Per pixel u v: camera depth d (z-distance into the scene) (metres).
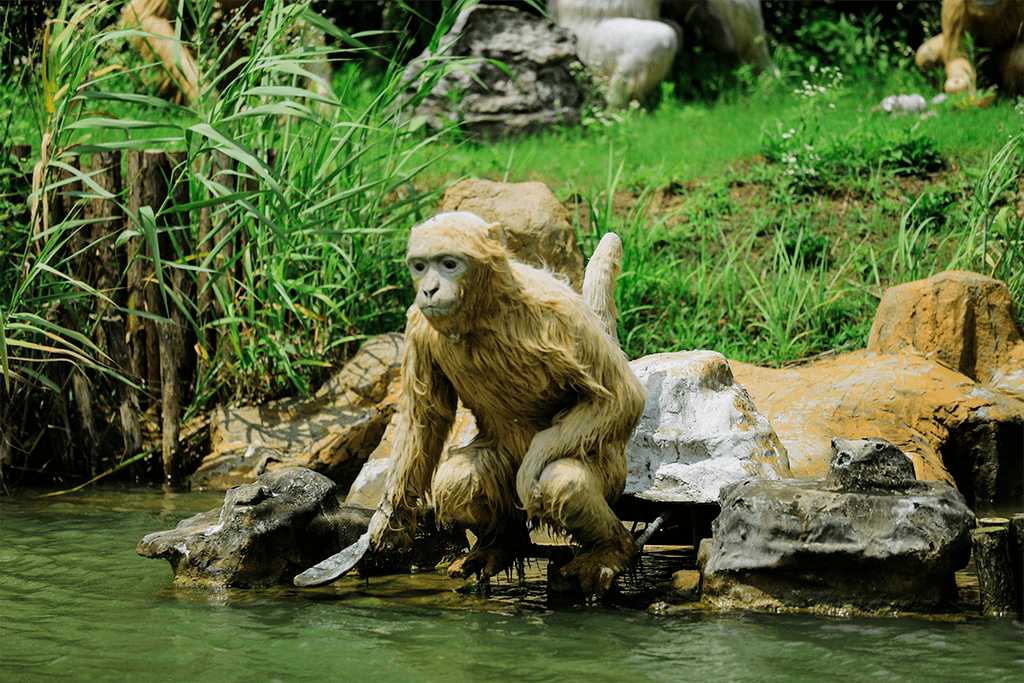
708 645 5.96
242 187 11.98
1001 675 5.42
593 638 6.11
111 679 5.36
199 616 6.56
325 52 11.20
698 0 23.80
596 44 21.48
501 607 6.86
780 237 13.91
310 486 7.89
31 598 6.91
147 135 15.80
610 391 6.71
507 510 7.32
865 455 6.84
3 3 12.62
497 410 6.94
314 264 12.30
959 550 6.59
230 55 15.55
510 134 19.17
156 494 10.58
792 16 27.27
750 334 13.42
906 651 5.82
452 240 6.13
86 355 10.50
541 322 6.50
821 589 6.66
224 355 11.89
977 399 10.44
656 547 8.70
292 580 7.56
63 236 11.48
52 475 11.45
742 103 21.66
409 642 6.04
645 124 19.92
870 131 16.42
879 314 11.97
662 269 13.53
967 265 12.94
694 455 8.41
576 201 14.86
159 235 11.81
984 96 18.48
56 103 10.48
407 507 7.17
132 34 10.54
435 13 25.02
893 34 25.47
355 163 12.69
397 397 11.19
